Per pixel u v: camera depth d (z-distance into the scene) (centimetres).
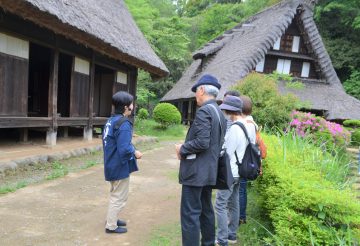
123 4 1498
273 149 483
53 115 822
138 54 1064
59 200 484
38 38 767
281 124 805
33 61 1295
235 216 371
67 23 677
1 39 668
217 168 312
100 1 1175
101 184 586
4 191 499
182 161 305
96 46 845
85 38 776
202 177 294
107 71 1261
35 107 1302
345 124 1555
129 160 383
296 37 2006
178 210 476
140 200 515
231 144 354
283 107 821
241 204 423
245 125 367
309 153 496
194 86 322
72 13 748
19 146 779
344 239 276
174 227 408
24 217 409
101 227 396
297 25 1978
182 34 2723
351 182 465
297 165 422
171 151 1069
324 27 3003
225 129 317
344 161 727
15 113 716
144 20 2244
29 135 975
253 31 2188
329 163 464
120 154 363
